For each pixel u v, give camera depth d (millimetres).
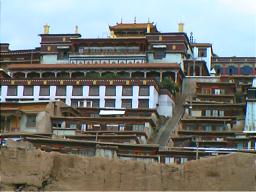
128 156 177500
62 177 102125
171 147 190375
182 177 104125
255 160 105688
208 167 104938
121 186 102875
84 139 194875
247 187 103750
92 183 102500
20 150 102250
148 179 103625
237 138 199625
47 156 102688
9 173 100188
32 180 100188
